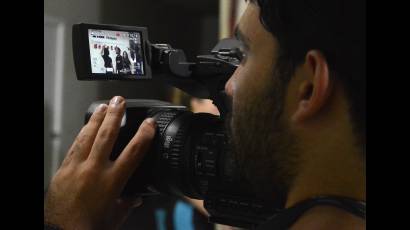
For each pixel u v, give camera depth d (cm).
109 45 85
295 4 44
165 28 242
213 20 280
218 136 77
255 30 48
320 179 45
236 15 141
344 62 42
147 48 90
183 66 90
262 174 48
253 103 48
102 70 84
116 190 78
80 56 83
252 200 71
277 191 48
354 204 43
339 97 43
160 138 83
